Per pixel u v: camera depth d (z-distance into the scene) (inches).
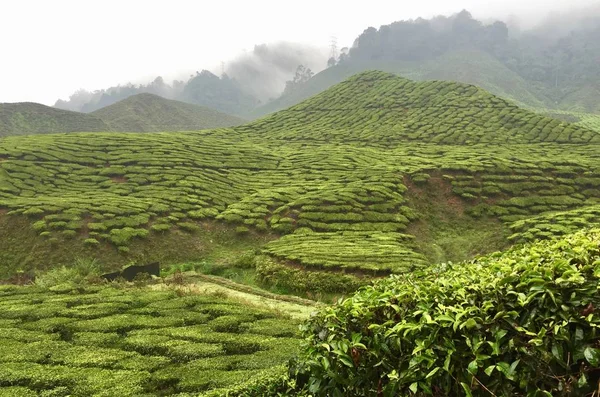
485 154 3390.7
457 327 200.5
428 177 2839.6
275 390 396.5
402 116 4968.0
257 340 767.1
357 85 6200.8
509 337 189.0
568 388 170.7
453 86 5472.4
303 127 5191.9
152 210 2278.5
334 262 1568.7
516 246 277.9
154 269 1670.8
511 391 183.0
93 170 2942.9
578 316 175.2
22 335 804.6
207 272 1803.6
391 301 232.5
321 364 239.6
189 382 590.2
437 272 277.7
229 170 3373.5
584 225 1939.0
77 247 1867.6
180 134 4515.3
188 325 885.2
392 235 2095.2
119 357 690.8
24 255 1833.2
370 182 2792.8
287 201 2586.1
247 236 2209.6
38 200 2242.9
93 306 990.4
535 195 2669.8
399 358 217.3
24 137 3558.1
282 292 1489.9
